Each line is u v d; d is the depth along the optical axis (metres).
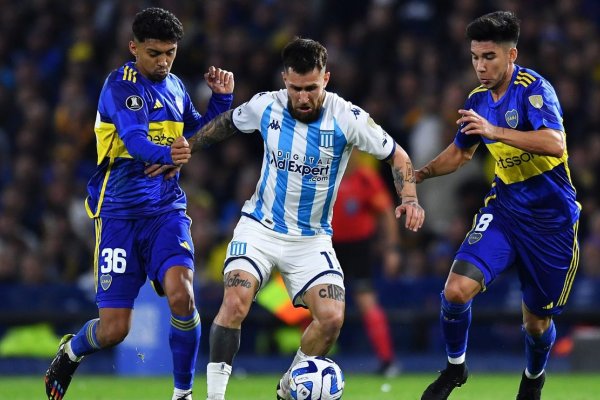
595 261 48.72
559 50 54.84
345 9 60.94
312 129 24.97
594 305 47.75
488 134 24.64
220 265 50.94
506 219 26.42
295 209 25.41
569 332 48.34
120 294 25.78
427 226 52.97
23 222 55.81
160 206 26.03
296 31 58.84
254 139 56.00
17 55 65.06
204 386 39.16
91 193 26.39
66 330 49.66
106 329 25.83
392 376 43.88
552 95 25.48
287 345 49.72
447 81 55.66
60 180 55.34
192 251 25.88
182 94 26.50
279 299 44.94
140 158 24.78
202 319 48.09
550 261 26.48
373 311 43.69
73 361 26.70
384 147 25.38
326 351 24.95
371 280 43.59
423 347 48.81
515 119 25.66
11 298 49.56
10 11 66.00
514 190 26.28
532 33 55.34
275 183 25.42
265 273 25.39
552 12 57.31
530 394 28.34
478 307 48.34
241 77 57.34
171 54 25.50
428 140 52.75
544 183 25.98
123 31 60.06
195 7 61.41
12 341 49.28
